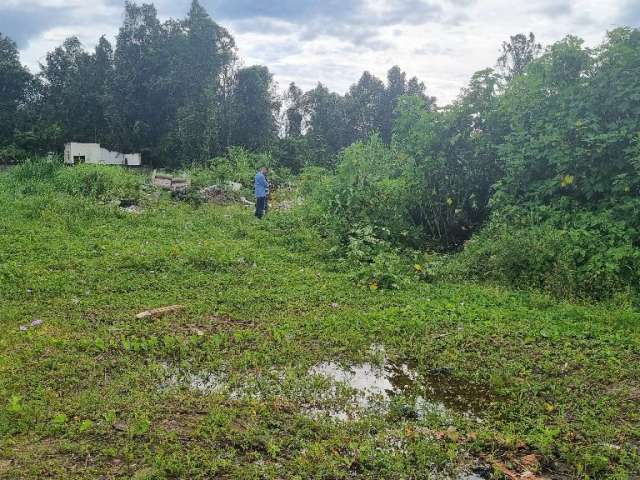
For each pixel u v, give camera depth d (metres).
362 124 50.34
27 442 3.87
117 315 6.57
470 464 3.83
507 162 10.23
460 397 4.88
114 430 4.04
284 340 5.89
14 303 6.86
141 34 43.78
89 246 9.82
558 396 4.77
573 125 9.31
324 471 3.66
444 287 8.20
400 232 10.87
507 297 7.52
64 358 5.24
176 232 11.81
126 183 16.14
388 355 5.70
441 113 11.48
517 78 10.86
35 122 44.81
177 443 3.88
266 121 43.97
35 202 13.07
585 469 3.76
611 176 8.96
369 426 4.21
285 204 17.86
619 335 6.06
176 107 42.19
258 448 3.94
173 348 5.57
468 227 11.35
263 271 8.84
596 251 8.05
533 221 9.29
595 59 9.59
